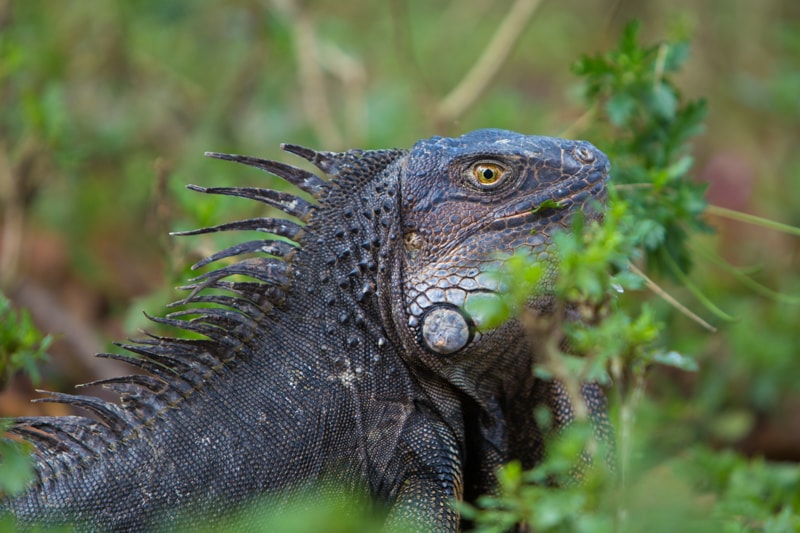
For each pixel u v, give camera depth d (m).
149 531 8.30
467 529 9.48
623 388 7.97
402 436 8.73
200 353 8.88
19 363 10.20
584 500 7.23
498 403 9.20
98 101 19.20
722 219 17.84
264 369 8.83
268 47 18.59
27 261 17.47
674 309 14.13
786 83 19.73
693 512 9.52
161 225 12.62
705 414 14.04
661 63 11.57
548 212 8.70
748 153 20.39
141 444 8.54
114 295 17.52
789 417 14.82
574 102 15.71
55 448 8.56
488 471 9.24
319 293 8.95
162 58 20.22
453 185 8.79
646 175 10.92
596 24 24.88
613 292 8.41
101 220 18.38
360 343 8.88
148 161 18.19
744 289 16.36
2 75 15.86
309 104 17.45
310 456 8.63
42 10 19.17
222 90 18.53
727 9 21.80
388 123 18.92
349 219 9.07
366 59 22.75
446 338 8.63
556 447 7.66
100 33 19.41
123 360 8.80
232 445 8.55
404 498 8.53
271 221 9.09
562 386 9.02
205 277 8.92
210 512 8.41
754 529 9.91
